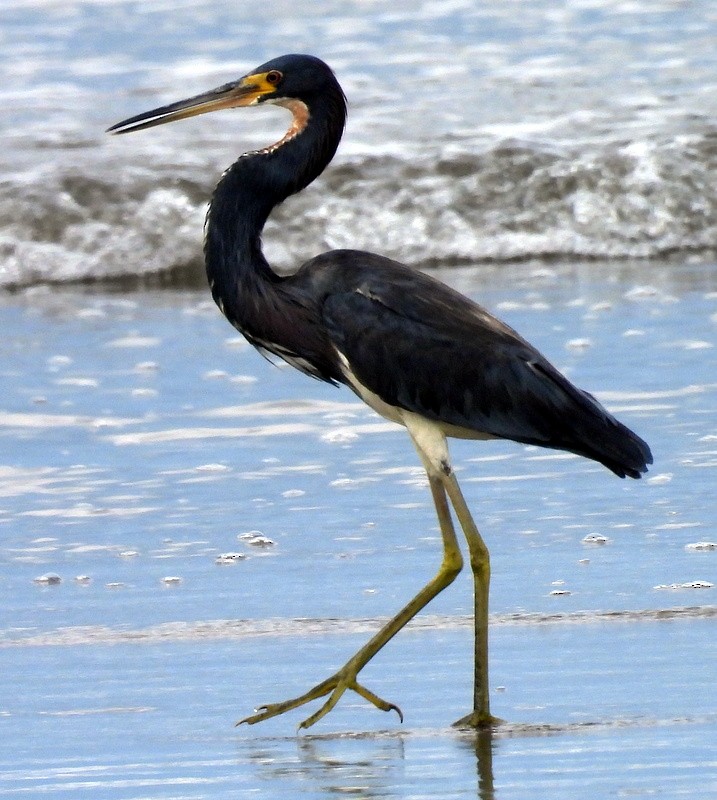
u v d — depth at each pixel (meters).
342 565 11.10
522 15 34.62
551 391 9.18
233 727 8.37
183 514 12.38
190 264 22.11
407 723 8.41
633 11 34.44
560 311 18.59
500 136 24.91
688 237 22.75
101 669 9.23
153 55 32.25
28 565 11.27
